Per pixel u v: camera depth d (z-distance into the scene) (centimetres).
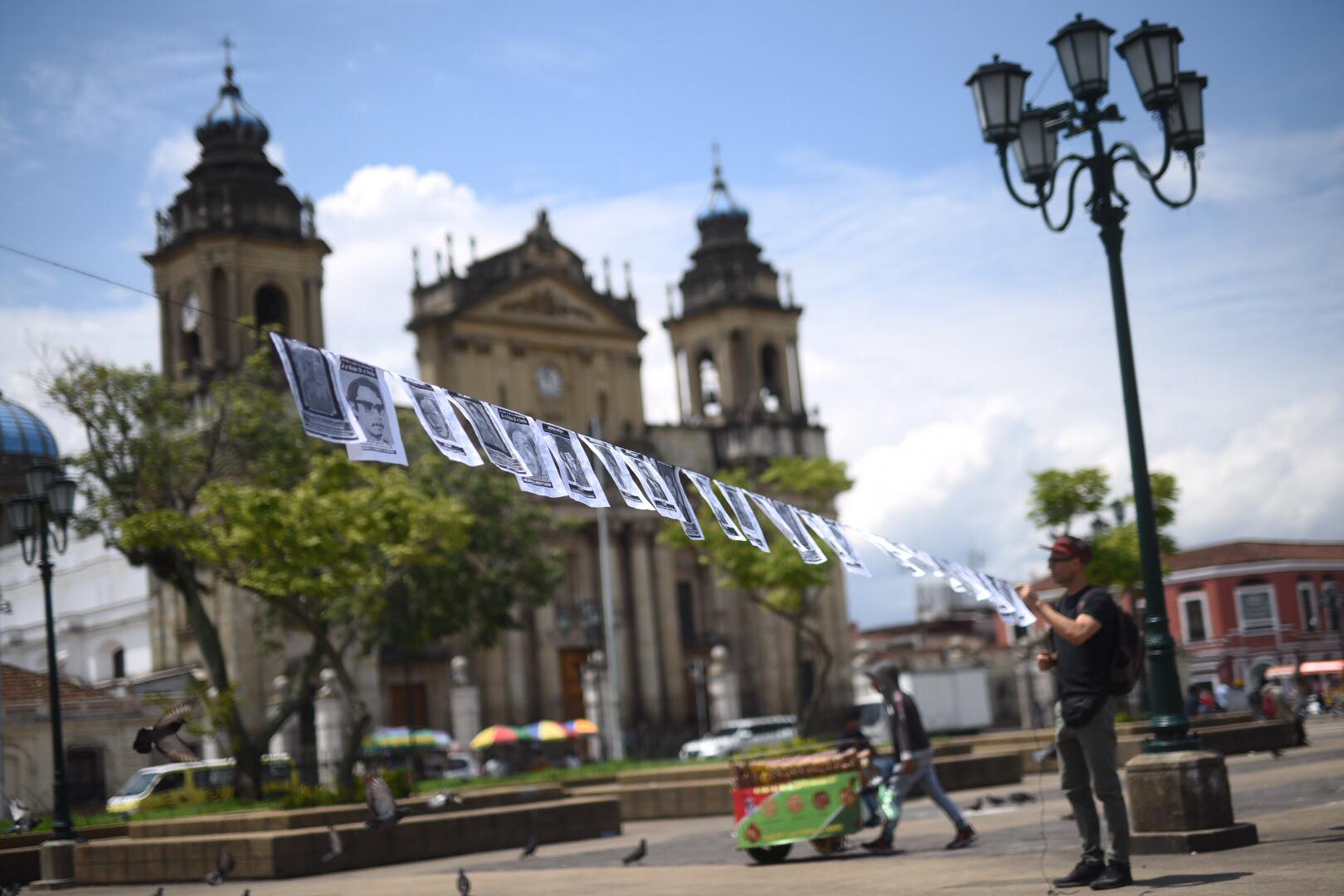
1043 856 1271
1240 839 1175
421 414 761
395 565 3353
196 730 3319
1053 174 1482
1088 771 1012
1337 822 1277
